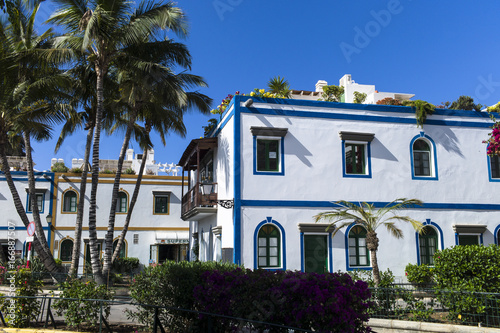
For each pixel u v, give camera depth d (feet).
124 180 100.37
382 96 75.61
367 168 54.95
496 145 45.03
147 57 58.59
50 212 95.35
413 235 54.65
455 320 35.42
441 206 56.18
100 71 56.59
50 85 56.34
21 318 32.30
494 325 33.81
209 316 23.85
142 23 52.49
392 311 37.09
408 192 55.52
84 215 97.19
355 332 24.27
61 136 75.05
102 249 96.78
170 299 30.37
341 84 82.38
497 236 57.31
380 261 53.21
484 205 57.47
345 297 23.35
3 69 56.70
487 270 35.96
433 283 43.78
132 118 63.87
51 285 60.80
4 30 60.13
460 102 91.61
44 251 65.31
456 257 37.24
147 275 31.91
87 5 53.88
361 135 54.95
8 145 96.22
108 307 32.14
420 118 56.65
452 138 58.34
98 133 57.52
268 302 23.90
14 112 60.64
